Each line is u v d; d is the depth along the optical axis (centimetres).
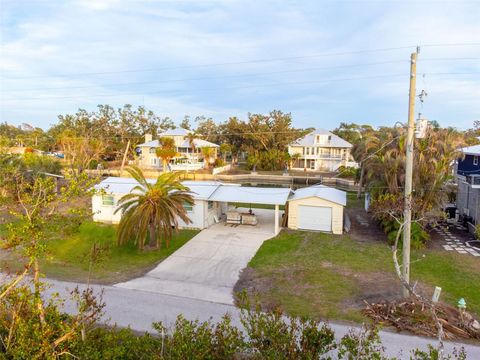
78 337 775
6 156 2220
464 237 2052
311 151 6216
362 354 671
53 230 811
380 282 1418
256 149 6431
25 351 697
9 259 1670
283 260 1689
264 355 671
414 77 1173
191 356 685
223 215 2584
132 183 2472
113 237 2038
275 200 2150
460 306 1101
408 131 1186
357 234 2144
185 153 6300
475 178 2048
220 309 1190
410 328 1040
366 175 2531
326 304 1225
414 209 1356
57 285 1376
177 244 1938
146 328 1048
